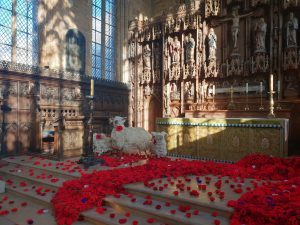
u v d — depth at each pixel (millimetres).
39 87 11758
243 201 4168
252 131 8500
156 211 4441
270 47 12062
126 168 7066
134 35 16922
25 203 5875
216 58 13711
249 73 12641
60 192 5605
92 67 15820
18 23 12000
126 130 9398
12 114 10617
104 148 9602
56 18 13289
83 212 4863
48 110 11703
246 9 12750
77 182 5863
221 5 13328
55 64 13094
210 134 9492
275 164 6832
